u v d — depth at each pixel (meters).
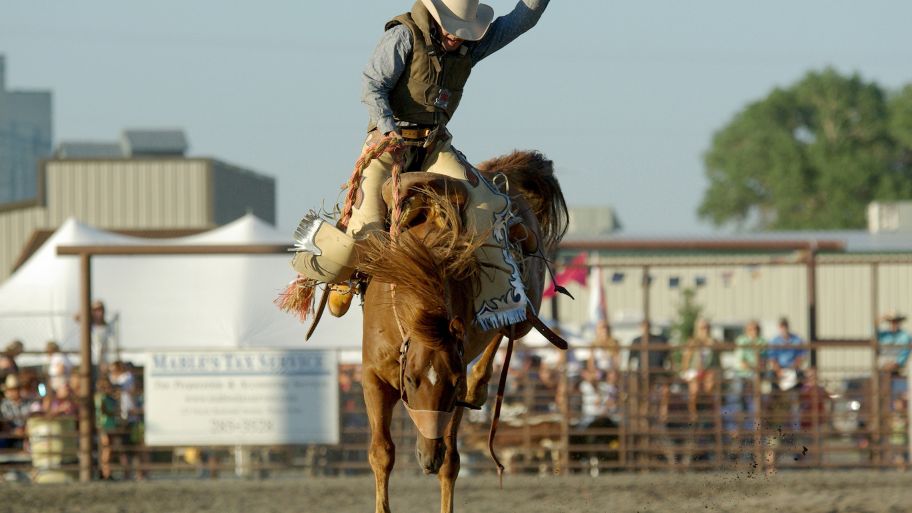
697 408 35.34
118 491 30.05
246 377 32.84
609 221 86.00
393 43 17.42
